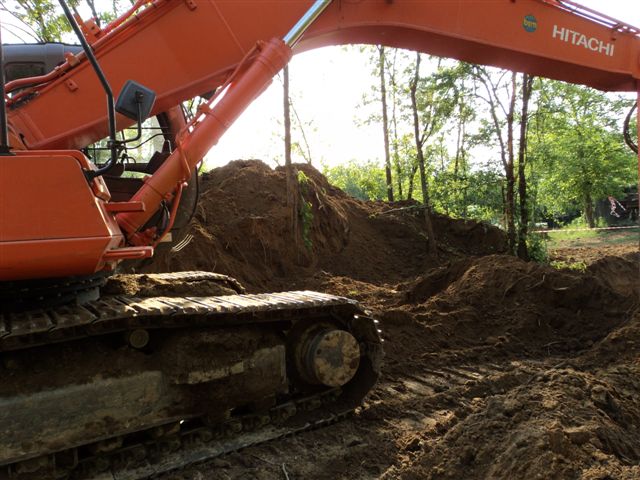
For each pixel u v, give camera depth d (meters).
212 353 3.85
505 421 3.79
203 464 3.77
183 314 3.60
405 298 9.03
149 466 3.65
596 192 22.95
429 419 4.64
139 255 3.42
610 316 7.59
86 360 3.49
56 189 3.04
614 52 5.46
